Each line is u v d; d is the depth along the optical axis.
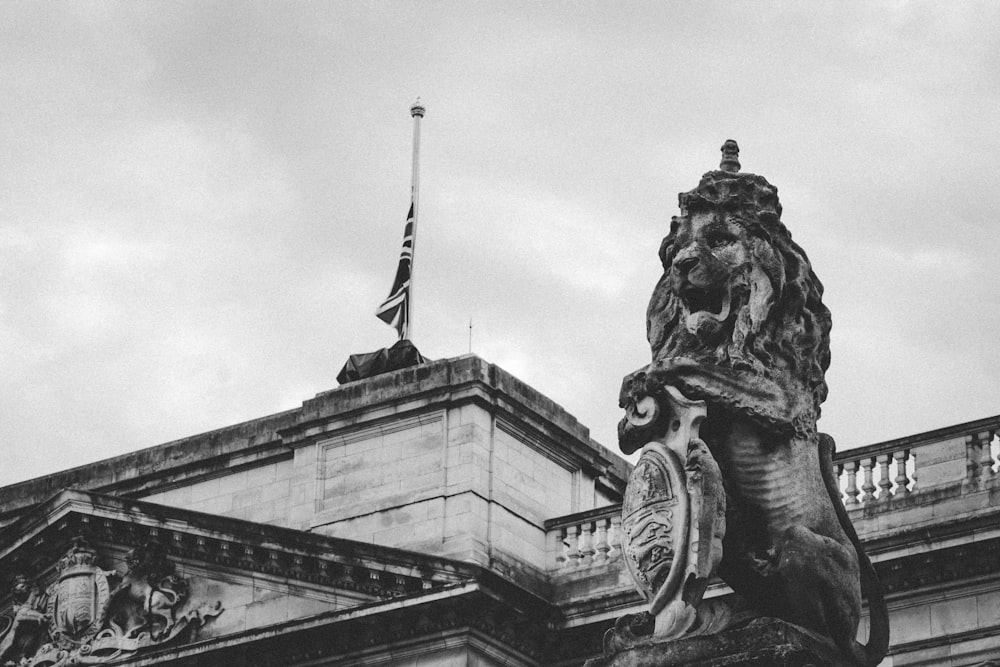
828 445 16.72
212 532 57.81
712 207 16.69
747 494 16.23
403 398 56.81
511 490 56.00
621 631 16.14
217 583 58.47
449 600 53.66
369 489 56.81
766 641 15.26
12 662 60.47
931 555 49.69
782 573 15.89
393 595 55.03
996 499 49.69
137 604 59.22
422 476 56.09
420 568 54.38
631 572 16.22
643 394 16.39
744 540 16.19
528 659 54.81
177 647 57.84
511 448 56.41
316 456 57.91
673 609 15.78
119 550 59.91
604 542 55.38
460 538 54.84
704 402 16.20
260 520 58.53
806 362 16.50
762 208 16.69
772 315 16.48
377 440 57.16
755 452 16.28
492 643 54.06
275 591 57.44
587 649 54.44
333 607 56.28
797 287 16.53
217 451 59.84
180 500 60.25
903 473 50.88
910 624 50.00
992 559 49.44
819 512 16.25
